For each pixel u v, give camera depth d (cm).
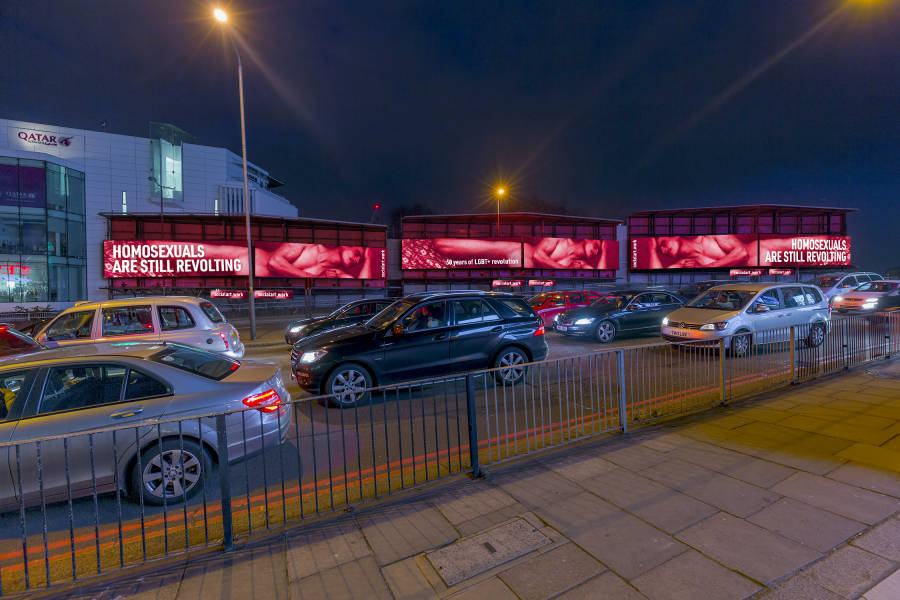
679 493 358
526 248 3556
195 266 2977
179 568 287
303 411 663
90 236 3456
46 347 690
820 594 240
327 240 3469
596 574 262
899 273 2995
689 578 255
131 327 768
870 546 281
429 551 293
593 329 1246
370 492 387
